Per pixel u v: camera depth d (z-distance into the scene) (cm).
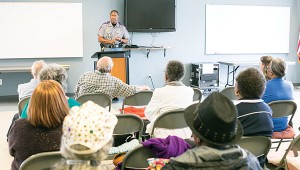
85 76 412
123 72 696
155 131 287
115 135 272
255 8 895
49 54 774
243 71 248
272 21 912
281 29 923
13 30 749
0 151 408
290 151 235
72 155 116
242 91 244
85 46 798
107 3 799
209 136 121
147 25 809
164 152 187
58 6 765
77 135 116
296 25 937
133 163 198
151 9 806
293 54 945
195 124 126
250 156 133
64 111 189
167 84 318
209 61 888
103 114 122
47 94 185
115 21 735
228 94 431
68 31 777
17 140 188
